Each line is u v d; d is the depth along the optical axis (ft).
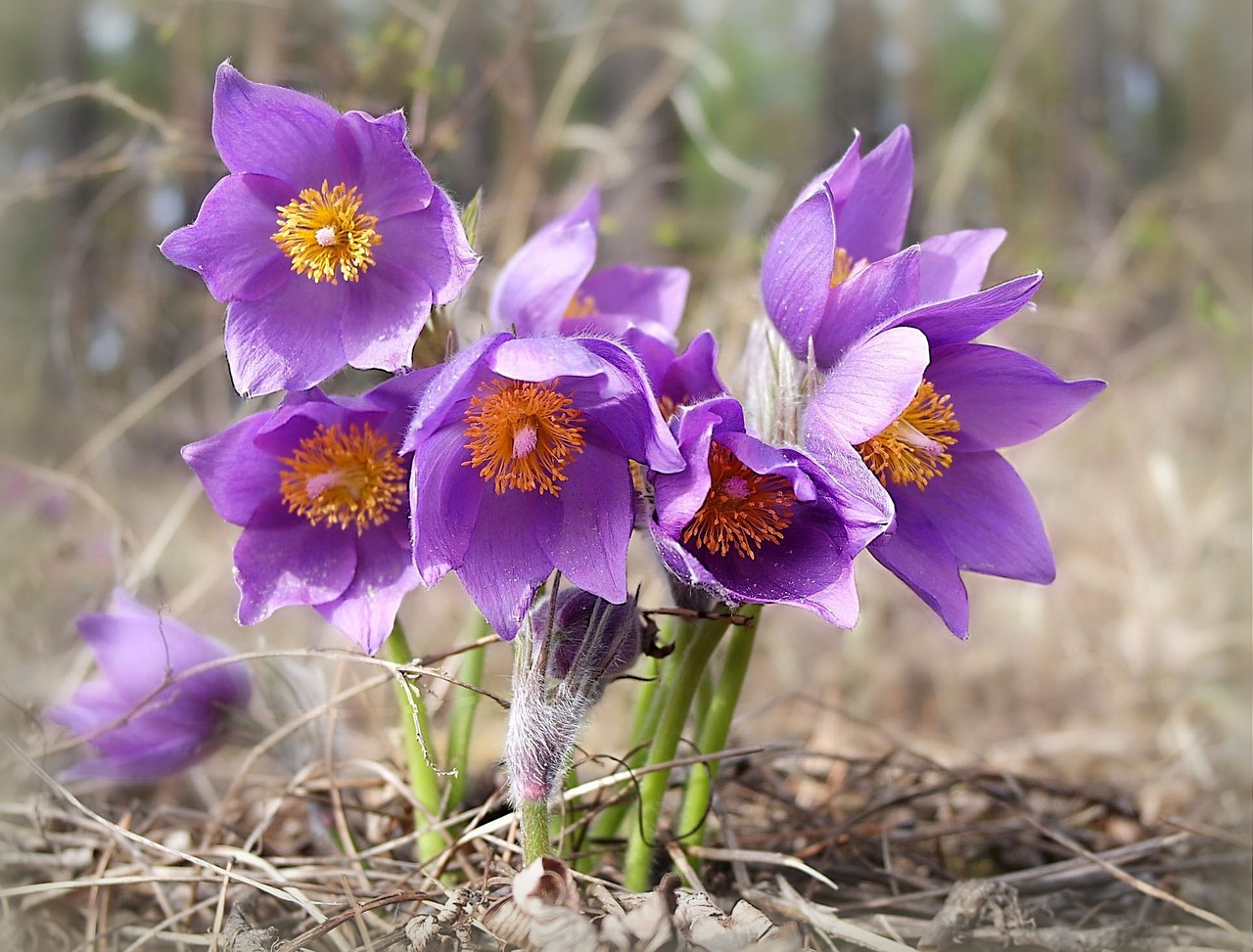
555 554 1.28
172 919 1.37
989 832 1.55
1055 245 4.26
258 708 1.52
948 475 1.36
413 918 1.29
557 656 1.28
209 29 2.97
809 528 1.27
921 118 7.31
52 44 4.54
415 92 1.89
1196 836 1.55
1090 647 2.20
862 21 7.74
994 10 7.30
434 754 1.44
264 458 1.35
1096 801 1.62
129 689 1.48
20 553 2.04
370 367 1.31
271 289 1.33
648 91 2.99
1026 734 2.06
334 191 1.32
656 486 1.25
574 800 1.44
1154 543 2.69
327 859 1.41
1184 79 5.79
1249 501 2.70
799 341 1.32
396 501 1.35
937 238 1.40
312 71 2.29
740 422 1.25
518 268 1.45
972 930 1.37
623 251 3.62
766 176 2.49
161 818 1.56
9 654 1.95
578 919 1.21
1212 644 2.22
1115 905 1.48
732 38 7.52
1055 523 3.04
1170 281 3.76
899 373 1.24
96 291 3.20
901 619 2.77
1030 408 1.35
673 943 1.22
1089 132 4.63
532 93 2.71
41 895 1.44
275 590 1.35
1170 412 3.32
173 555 2.86
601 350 1.25
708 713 1.44
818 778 1.68
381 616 1.34
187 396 3.43
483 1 2.69
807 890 1.44
